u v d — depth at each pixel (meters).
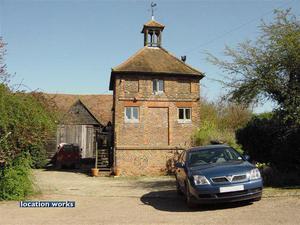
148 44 30.33
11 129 12.52
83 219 9.27
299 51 13.53
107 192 14.98
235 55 18.59
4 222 9.03
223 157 11.34
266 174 14.89
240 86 15.58
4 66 14.66
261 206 9.56
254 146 17.05
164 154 26.81
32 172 13.94
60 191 15.07
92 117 36.66
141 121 27.02
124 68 27.12
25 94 13.91
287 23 14.62
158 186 16.98
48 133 13.95
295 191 11.40
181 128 27.48
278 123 14.84
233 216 8.66
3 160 12.45
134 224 8.46
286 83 14.52
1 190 12.38
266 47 14.70
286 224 7.59
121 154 26.27
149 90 27.36
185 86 28.00
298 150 14.16
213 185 9.55
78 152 32.09
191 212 9.65
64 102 42.81
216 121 36.91
